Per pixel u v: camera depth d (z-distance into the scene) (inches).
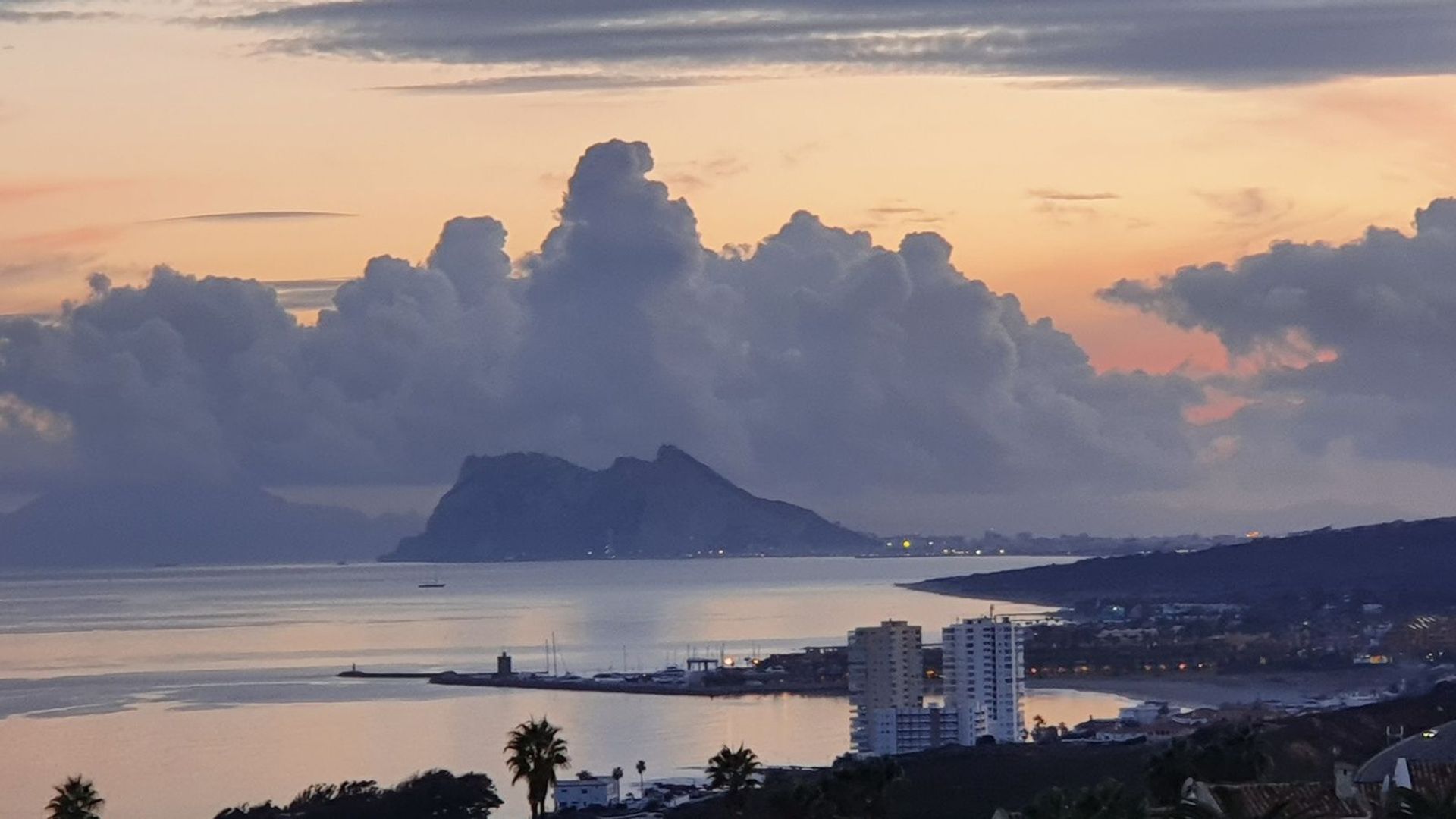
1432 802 5206.7
